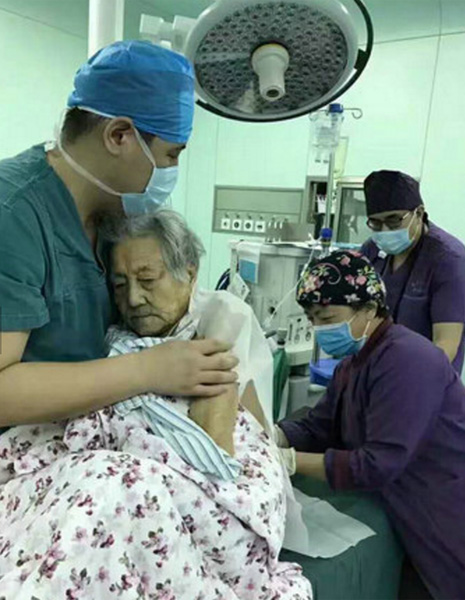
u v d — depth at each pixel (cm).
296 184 338
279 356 171
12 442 84
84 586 64
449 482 127
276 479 84
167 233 86
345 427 137
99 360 76
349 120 321
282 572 89
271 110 102
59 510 68
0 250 70
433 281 196
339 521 120
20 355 73
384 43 305
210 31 83
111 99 74
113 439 79
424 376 118
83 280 84
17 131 299
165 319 88
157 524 69
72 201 81
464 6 274
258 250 191
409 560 142
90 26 115
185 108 79
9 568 67
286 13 81
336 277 124
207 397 82
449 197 296
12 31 286
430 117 297
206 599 72
